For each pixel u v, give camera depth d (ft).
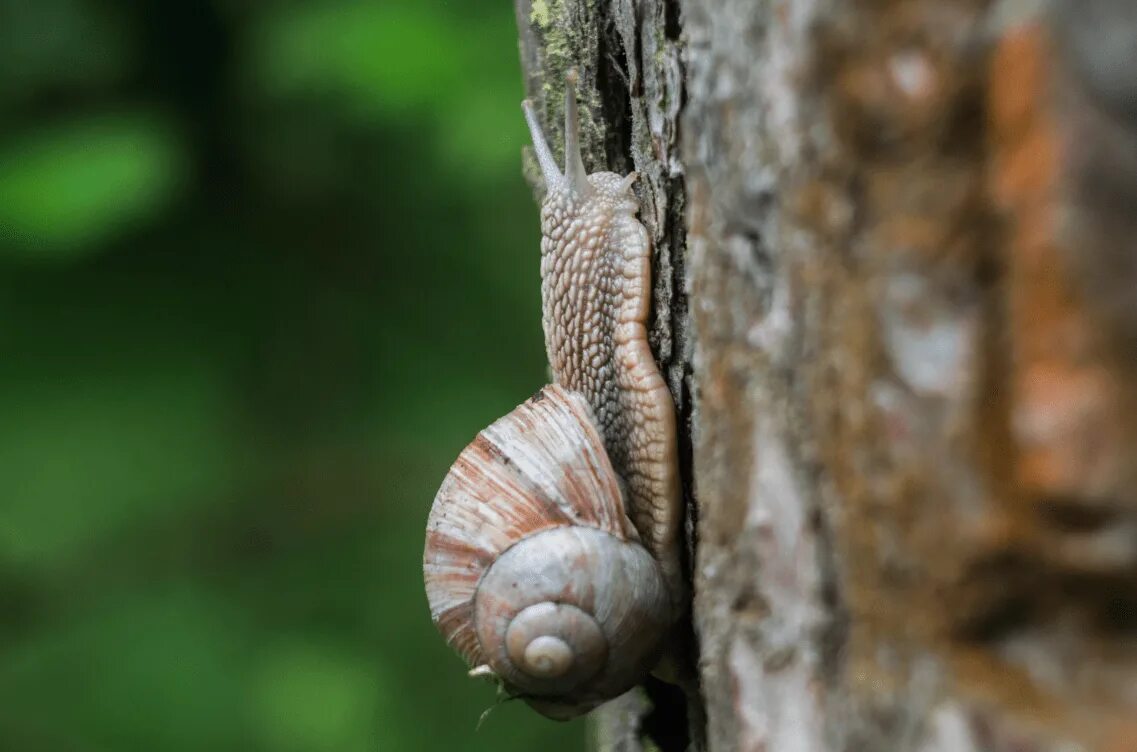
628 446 1.90
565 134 1.96
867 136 1.71
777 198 1.75
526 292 3.45
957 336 1.70
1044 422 1.68
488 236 3.45
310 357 3.39
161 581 3.09
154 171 2.78
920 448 1.71
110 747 2.82
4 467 3.04
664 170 1.89
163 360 3.21
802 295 1.74
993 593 1.70
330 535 3.25
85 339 3.16
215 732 2.86
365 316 3.44
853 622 1.74
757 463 1.78
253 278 3.36
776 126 1.74
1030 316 1.68
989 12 1.68
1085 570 1.68
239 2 3.01
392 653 3.08
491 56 2.85
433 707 2.99
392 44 2.81
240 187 3.32
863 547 1.73
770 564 1.78
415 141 3.11
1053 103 1.67
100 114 2.96
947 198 1.70
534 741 2.97
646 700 2.00
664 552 1.89
